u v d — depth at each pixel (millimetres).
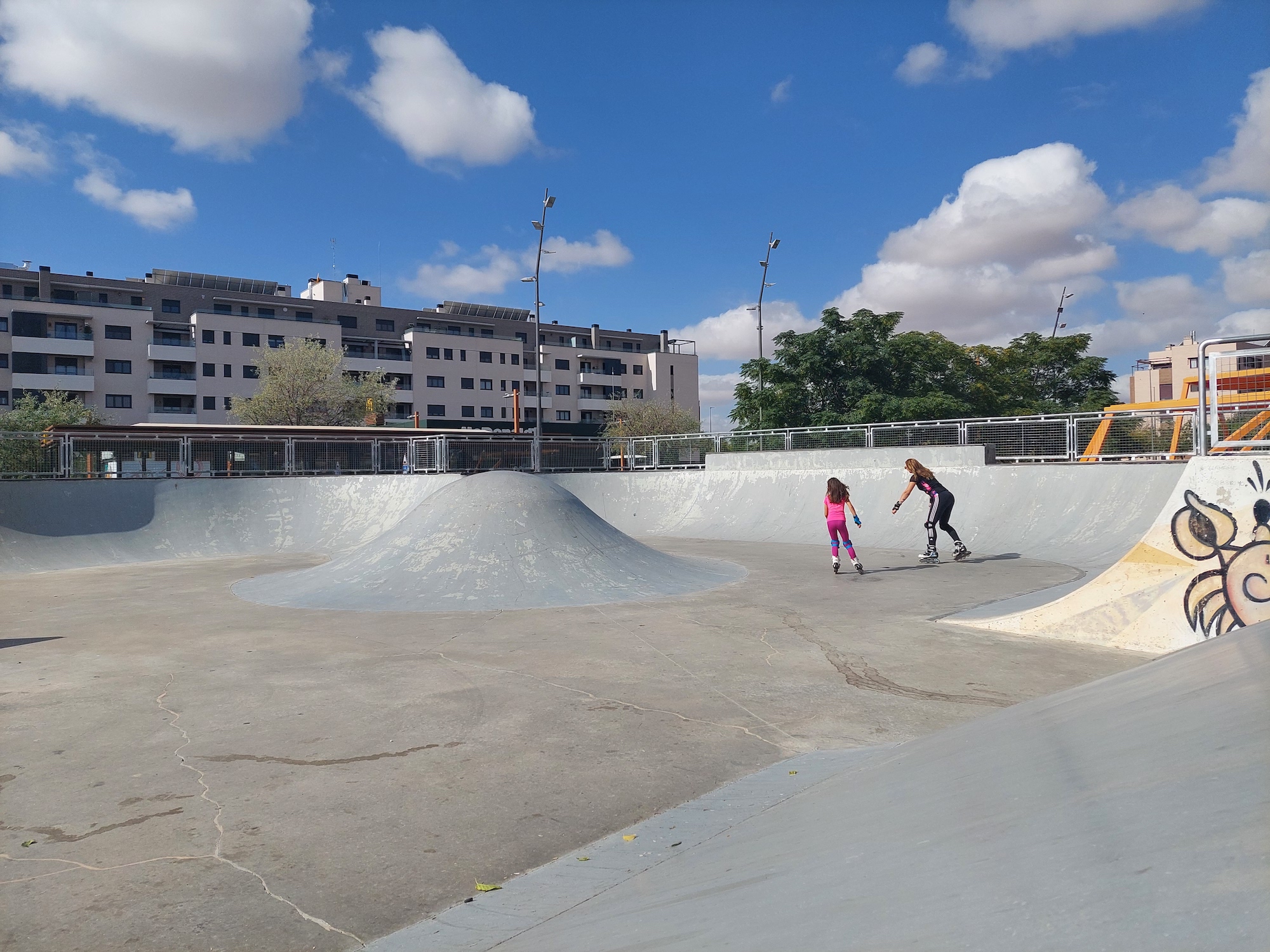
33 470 17094
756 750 4000
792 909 1368
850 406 27484
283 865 2855
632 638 6777
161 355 52156
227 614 8328
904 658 5848
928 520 11312
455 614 8141
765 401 28234
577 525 10641
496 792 3512
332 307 61812
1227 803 1012
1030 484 13719
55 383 48812
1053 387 35469
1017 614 6848
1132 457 14625
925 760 2273
